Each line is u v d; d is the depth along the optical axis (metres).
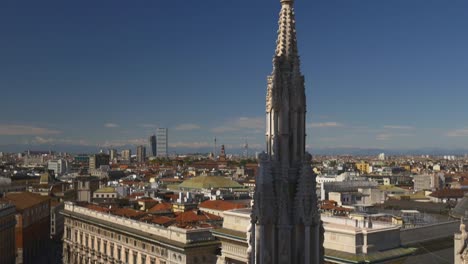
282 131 28.00
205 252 122.00
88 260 166.62
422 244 111.75
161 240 126.31
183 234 121.38
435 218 137.50
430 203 174.88
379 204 183.50
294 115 28.23
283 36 28.70
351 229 93.06
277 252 27.47
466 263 43.53
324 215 115.31
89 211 169.88
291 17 28.83
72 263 178.75
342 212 143.12
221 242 117.31
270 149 28.33
